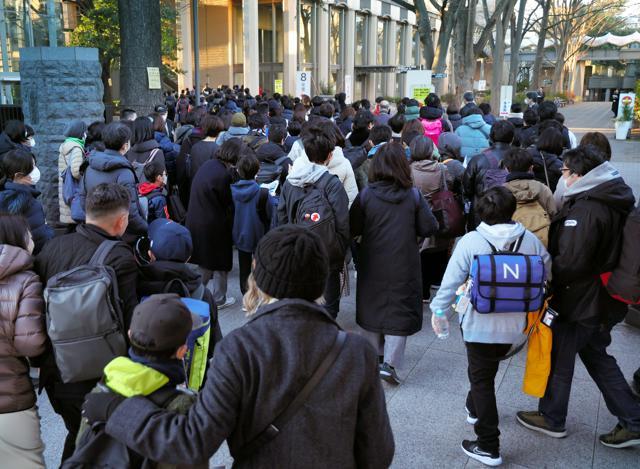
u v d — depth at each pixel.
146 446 1.52
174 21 23.17
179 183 6.86
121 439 1.56
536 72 34.91
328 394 1.55
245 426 1.56
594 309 3.07
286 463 1.53
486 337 2.97
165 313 1.70
